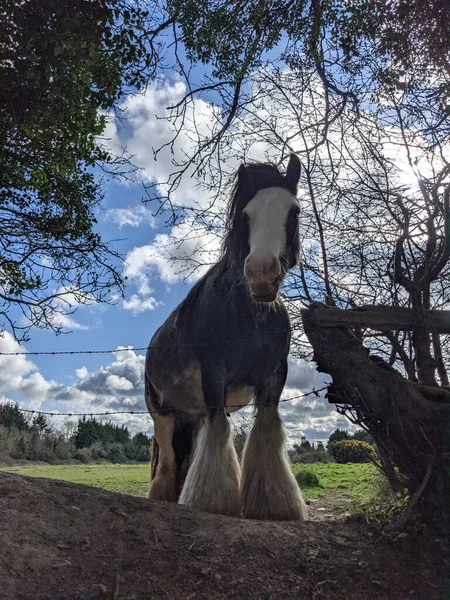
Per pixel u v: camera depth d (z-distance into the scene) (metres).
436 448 3.26
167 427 5.48
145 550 2.89
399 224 4.41
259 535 3.17
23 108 5.81
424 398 3.37
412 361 3.91
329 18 5.17
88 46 5.81
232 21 5.71
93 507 3.26
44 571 2.57
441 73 4.66
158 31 5.99
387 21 4.83
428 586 2.85
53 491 3.39
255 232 3.58
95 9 5.64
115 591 2.50
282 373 4.27
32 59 5.30
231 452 4.02
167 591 2.58
